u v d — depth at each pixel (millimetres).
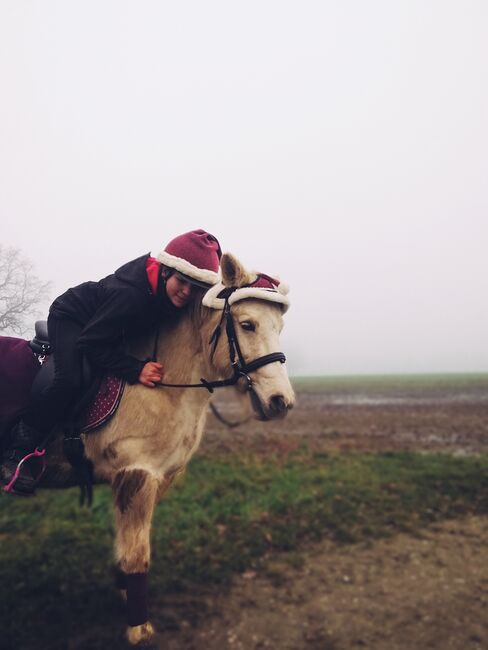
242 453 10469
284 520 5691
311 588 4133
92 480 3137
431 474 8000
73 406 3014
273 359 2857
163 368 3047
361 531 5406
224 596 3988
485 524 5680
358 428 15398
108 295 2941
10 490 3004
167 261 2926
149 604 3840
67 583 4137
